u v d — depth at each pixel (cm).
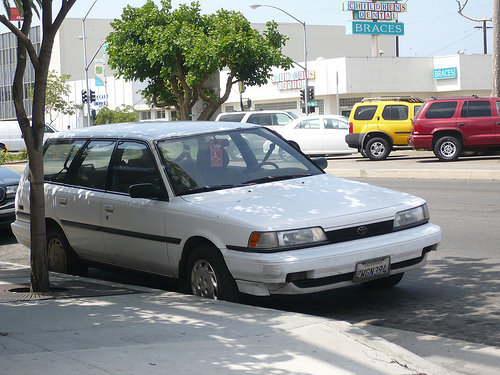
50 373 400
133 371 406
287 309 630
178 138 691
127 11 3409
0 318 552
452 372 445
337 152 2620
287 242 557
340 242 578
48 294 657
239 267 567
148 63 3406
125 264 706
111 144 734
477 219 1078
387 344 480
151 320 530
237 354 446
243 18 3391
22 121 659
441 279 720
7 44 8800
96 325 520
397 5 5978
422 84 5494
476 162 2047
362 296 667
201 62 3195
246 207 595
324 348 462
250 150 703
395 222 612
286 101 5919
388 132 2392
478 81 5428
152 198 649
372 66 5344
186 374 404
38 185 671
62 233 782
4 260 982
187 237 612
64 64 9031
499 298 637
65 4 641
